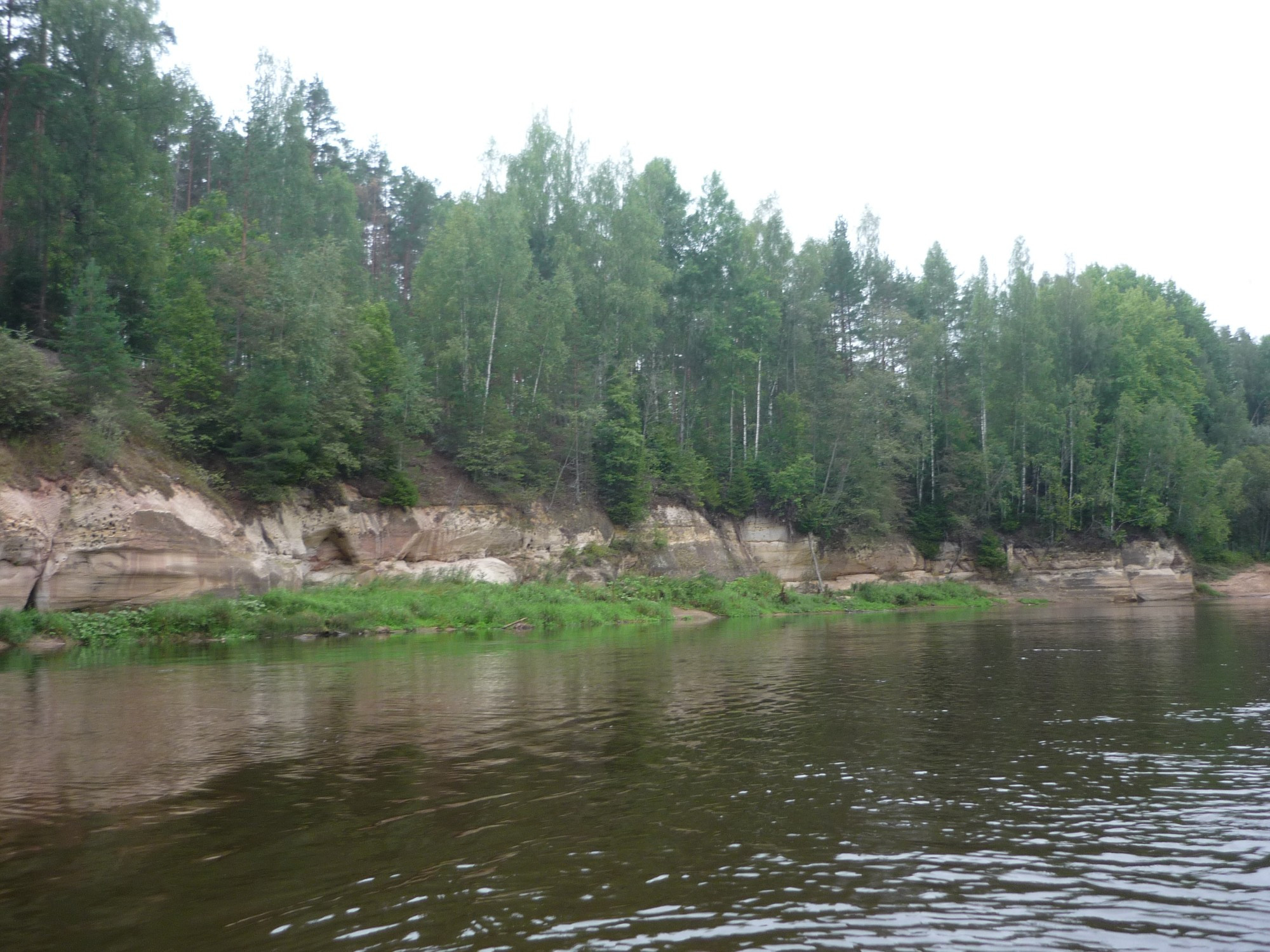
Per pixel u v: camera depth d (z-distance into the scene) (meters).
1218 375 95.81
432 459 46.59
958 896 7.28
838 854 8.30
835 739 13.54
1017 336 70.06
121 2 39.03
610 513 52.00
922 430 64.69
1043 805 9.87
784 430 63.91
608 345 54.69
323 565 39.59
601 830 9.01
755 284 64.69
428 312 52.91
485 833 8.91
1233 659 24.16
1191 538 70.06
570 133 63.81
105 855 8.31
